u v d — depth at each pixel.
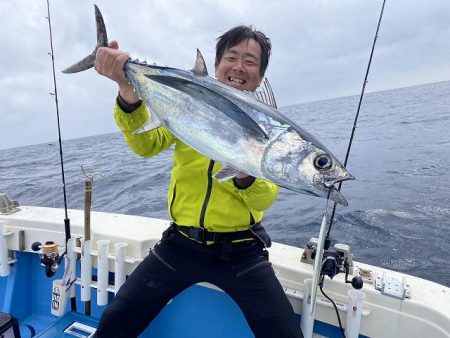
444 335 1.74
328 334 2.08
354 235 5.42
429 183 8.14
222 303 2.27
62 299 2.41
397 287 1.94
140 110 1.80
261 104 1.51
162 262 2.01
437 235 5.26
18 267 2.83
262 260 1.96
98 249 2.46
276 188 1.84
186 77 1.57
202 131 1.52
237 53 2.01
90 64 1.81
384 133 18.22
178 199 2.01
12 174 13.88
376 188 8.07
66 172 12.54
